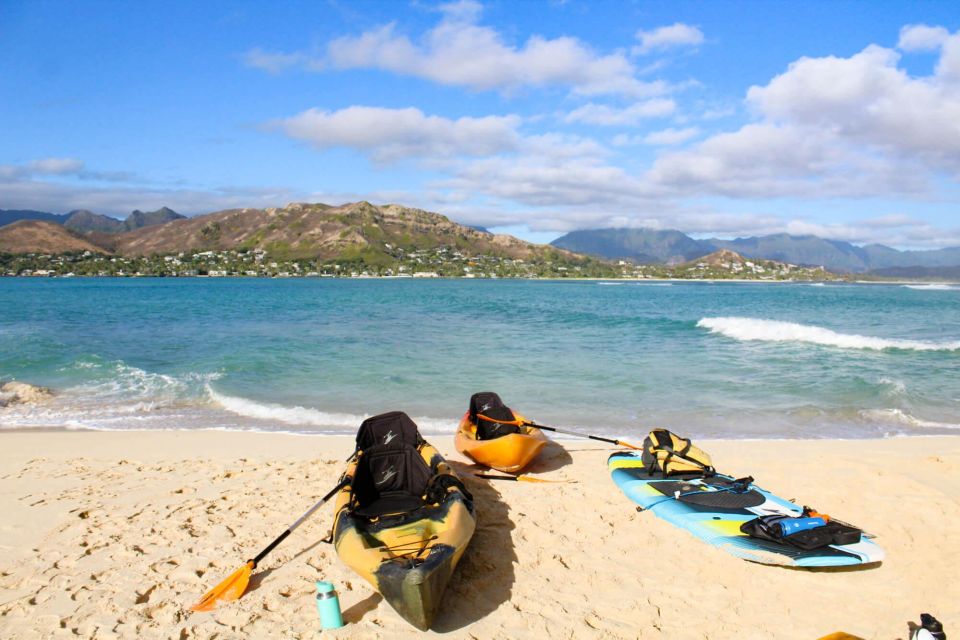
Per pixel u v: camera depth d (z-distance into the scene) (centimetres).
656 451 871
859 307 4825
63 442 1126
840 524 675
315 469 949
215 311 4438
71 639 509
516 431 1008
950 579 608
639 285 14862
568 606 564
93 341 2511
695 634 525
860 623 542
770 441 1124
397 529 611
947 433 1187
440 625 534
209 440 1140
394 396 1508
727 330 2786
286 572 623
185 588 590
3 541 691
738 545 659
